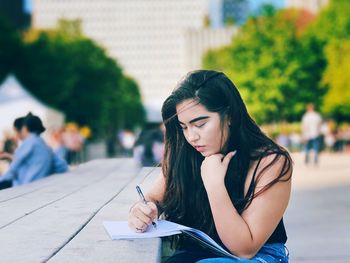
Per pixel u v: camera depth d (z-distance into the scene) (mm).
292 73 34594
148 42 128750
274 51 34844
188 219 2160
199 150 1998
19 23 84250
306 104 35219
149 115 71688
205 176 1904
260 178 1883
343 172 14562
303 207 7938
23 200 2994
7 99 20953
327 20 35062
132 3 129250
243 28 37688
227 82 1972
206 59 56625
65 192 3443
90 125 45656
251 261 1822
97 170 5852
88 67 42375
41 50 37375
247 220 1850
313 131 17375
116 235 1846
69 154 20812
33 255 1564
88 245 1718
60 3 126812
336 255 4773
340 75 32906
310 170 15484
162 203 2232
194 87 1956
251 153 1952
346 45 33125
